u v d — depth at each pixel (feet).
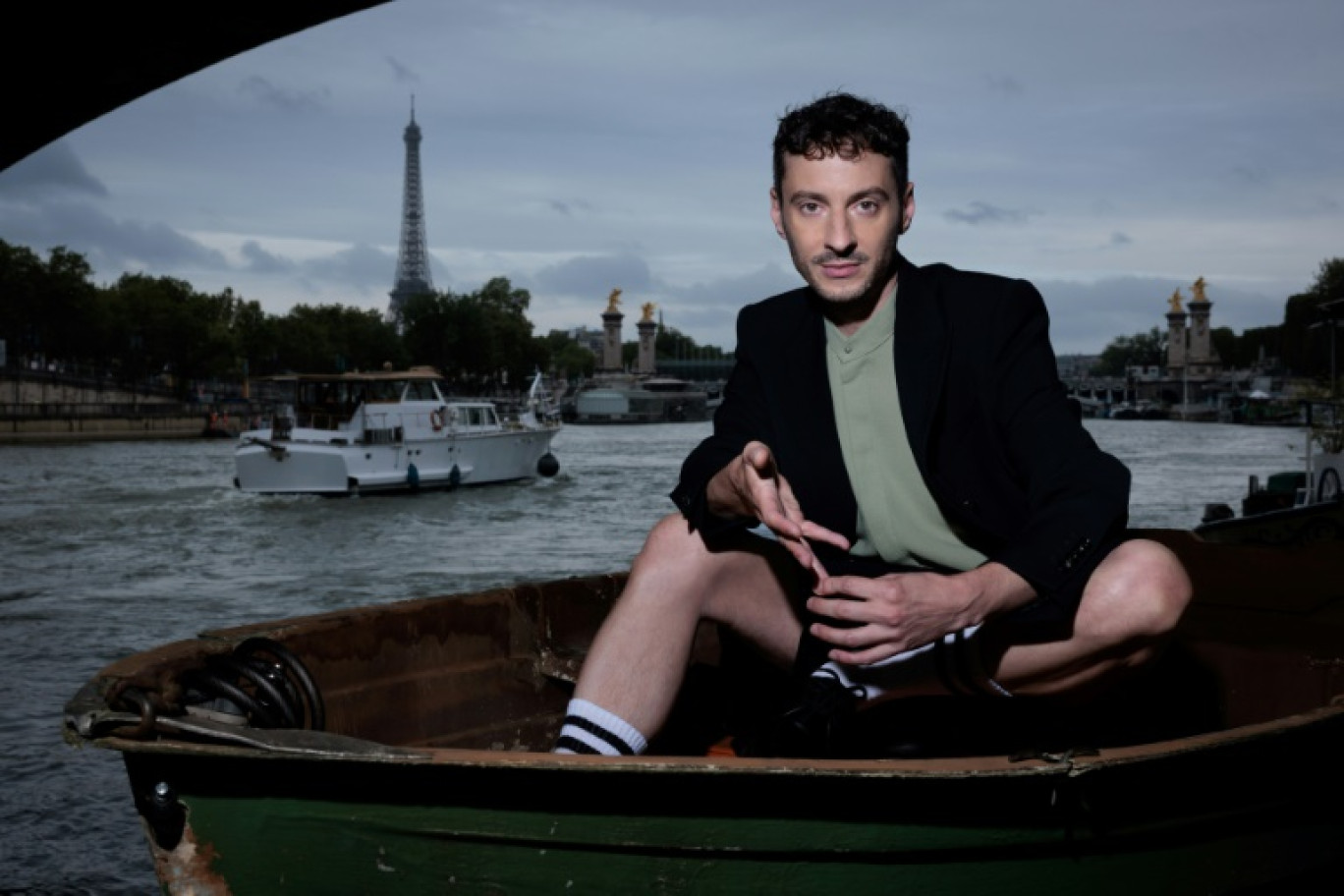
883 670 9.02
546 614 12.68
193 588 54.60
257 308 390.21
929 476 8.89
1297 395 60.64
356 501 102.32
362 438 104.32
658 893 7.26
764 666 11.48
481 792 7.20
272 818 7.47
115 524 85.20
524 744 12.30
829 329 9.21
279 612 47.67
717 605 9.60
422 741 11.43
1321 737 8.32
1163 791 7.68
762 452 8.41
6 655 36.94
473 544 73.20
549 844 7.23
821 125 8.43
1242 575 14.28
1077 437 8.67
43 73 63.21
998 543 9.14
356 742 7.20
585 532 79.92
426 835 7.33
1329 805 8.77
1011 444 8.79
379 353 419.54
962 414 8.89
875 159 8.52
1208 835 8.13
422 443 108.47
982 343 8.80
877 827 7.16
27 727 26.99
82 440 265.34
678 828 7.13
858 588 7.78
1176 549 14.75
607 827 7.16
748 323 9.67
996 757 7.20
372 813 7.34
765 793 7.05
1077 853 7.64
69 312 300.40
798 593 9.80
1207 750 7.56
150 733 7.39
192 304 341.00
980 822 7.29
